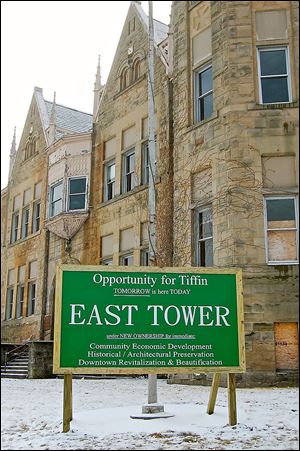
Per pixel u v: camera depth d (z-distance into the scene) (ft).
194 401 33.14
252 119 43.55
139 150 62.28
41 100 86.28
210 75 50.11
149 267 26.78
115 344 25.67
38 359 56.39
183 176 49.01
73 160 70.44
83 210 67.77
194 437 23.56
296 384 37.14
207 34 50.06
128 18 69.97
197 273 26.99
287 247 41.04
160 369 25.73
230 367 26.22
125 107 66.28
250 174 42.57
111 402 34.55
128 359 25.61
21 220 80.69
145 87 63.21
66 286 25.84
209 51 49.65
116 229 63.36
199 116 50.29
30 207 78.64
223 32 46.78
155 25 67.77
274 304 39.63
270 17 45.62
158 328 26.17
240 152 43.24
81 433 24.72
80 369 25.14
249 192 42.32
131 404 33.42
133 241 60.95
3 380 52.75
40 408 32.35
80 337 25.44
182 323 26.37
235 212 42.32
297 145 42.50
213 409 28.27
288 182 41.93
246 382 37.47
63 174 70.33
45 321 69.62
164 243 49.67
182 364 25.91
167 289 26.68
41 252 72.79
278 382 37.19
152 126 40.68
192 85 51.39
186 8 53.47
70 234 68.39
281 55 45.19
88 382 49.14
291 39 44.19
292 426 24.91
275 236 41.39
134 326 25.99
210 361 26.16
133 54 67.36
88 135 70.64
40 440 23.30
